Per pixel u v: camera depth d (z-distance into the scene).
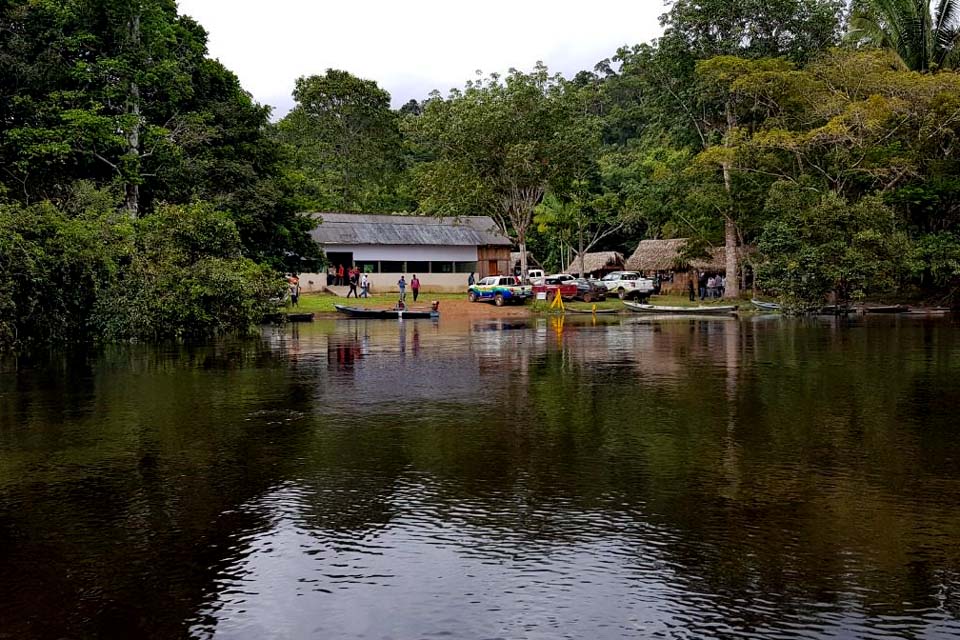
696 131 53.41
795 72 44.19
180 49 35.41
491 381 15.18
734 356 19.44
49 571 5.80
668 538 6.29
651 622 4.86
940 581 5.41
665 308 43.34
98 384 15.15
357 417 11.45
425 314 38.78
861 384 14.40
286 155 41.19
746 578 5.50
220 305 27.59
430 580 5.54
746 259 50.38
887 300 48.44
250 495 7.60
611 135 93.81
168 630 4.87
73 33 30.62
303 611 5.09
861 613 4.94
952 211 46.69
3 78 30.14
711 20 48.69
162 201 30.55
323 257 42.97
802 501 7.20
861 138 43.47
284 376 16.17
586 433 10.19
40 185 30.38
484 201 47.72
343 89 77.25
